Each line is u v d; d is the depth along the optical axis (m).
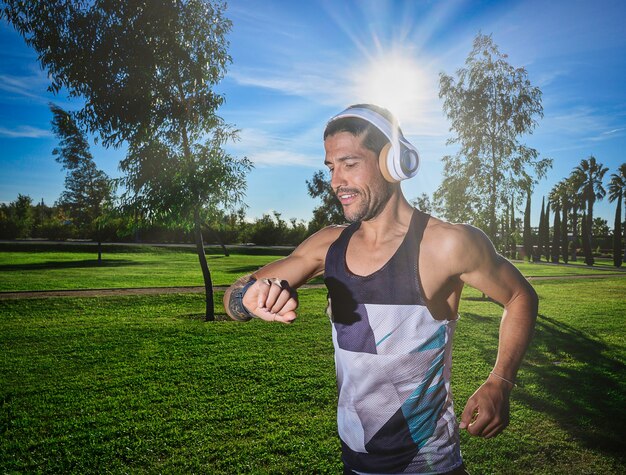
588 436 4.12
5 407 4.85
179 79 9.13
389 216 1.27
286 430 4.24
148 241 53.38
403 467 1.22
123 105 8.84
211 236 56.00
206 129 9.71
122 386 5.57
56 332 8.75
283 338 8.41
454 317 1.29
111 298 12.96
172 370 6.25
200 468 3.52
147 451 3.80
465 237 1.21
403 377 1.20
